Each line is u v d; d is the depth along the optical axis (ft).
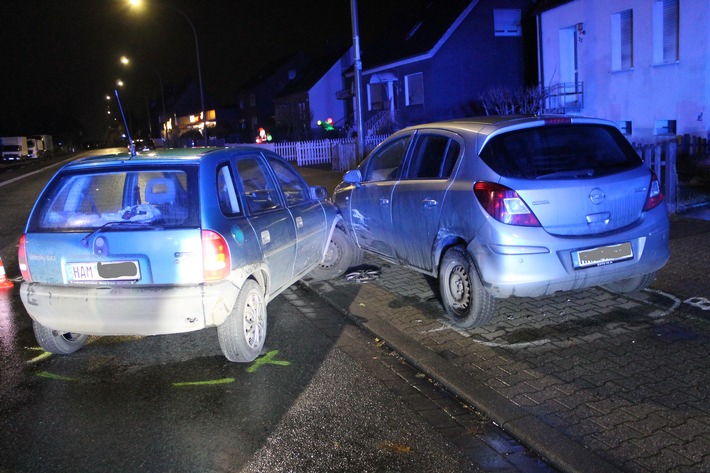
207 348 17.88
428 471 11.36
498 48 93.30
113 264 15.26
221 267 15.21
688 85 53.31
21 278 27.86
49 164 145.07
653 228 17.35
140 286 15.17
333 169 76.33
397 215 20.70
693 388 13.53
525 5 93.66
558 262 16.22
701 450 11.18
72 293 15.35
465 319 17.83
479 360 15.83
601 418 12.55
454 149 18.54
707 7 50.72
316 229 21.88
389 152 23.16
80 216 16.10
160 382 15.66
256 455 12.09
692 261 22.49
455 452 11.97
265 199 19.02
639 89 58.75
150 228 15.17
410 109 97.55
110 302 15.08
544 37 70.95
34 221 16.12
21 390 15.46
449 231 18.06
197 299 14.93
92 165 16.29
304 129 140.26
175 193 15.60
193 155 16.42
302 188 22.27
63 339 17.51
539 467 11.39
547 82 71.20
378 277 24.41
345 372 15.94
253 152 19.31
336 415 13.61
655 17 56.18
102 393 15.12
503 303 19.84
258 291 17.16
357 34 49.19
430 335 17.79
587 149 17.43
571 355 15.70
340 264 24.56
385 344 17.76
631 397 13.32
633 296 19.60
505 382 14.47
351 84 135.85
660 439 11.63
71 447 12.60
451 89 92.12
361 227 23.47
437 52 90.74
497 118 19.04
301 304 22.15
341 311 20.86
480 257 16.71
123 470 11.70
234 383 15.46
